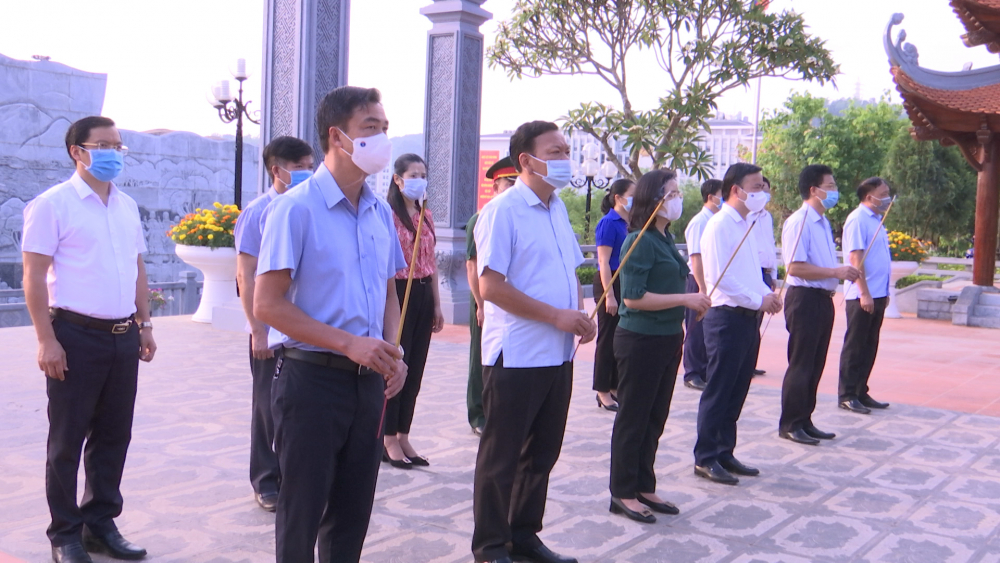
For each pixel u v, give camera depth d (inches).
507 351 121.0
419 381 181.6
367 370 97.1
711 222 173.5
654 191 147.7
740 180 169.6
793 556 137.6
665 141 597.3
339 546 99.8
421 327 179.9
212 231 355.9
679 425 222.8
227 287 368.5
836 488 173.8
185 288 482.6
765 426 225.3
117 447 130.0
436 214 405.1
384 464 180.4
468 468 179.0
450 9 397.1
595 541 141.7
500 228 121.0
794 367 208.2
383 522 147.1
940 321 495.2
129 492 158.1
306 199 94.3
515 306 119.4
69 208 121.6
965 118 474.9
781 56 571.8
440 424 215.5
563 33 610.5
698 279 193.8
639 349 146.9
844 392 249.4
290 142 147.3
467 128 406.0
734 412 180.2
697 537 144.7
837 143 1165.7
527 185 125.6
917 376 314.3
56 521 123.3
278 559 95.3
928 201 1074.7
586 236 629.6
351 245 96.5
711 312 174.9
